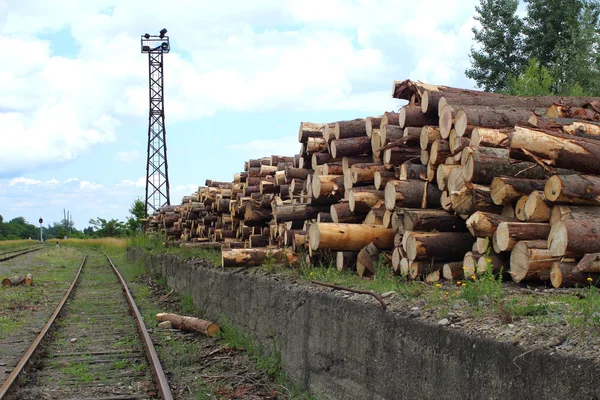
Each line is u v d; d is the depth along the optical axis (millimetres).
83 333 11789
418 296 6152
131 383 8086
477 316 4930
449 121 7996
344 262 9039
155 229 40375
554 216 6426
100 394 7535
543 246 6320
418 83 9469
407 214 8141
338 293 7082
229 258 11844
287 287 8594
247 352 9750
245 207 14602
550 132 6523
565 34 24172
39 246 72375
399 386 5375
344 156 10125
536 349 3924
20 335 11617
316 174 10773
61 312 14570
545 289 6055
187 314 14453
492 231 6879
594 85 21750
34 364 9078
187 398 7352
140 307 15828
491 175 7145
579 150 6395
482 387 4309
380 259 8422
